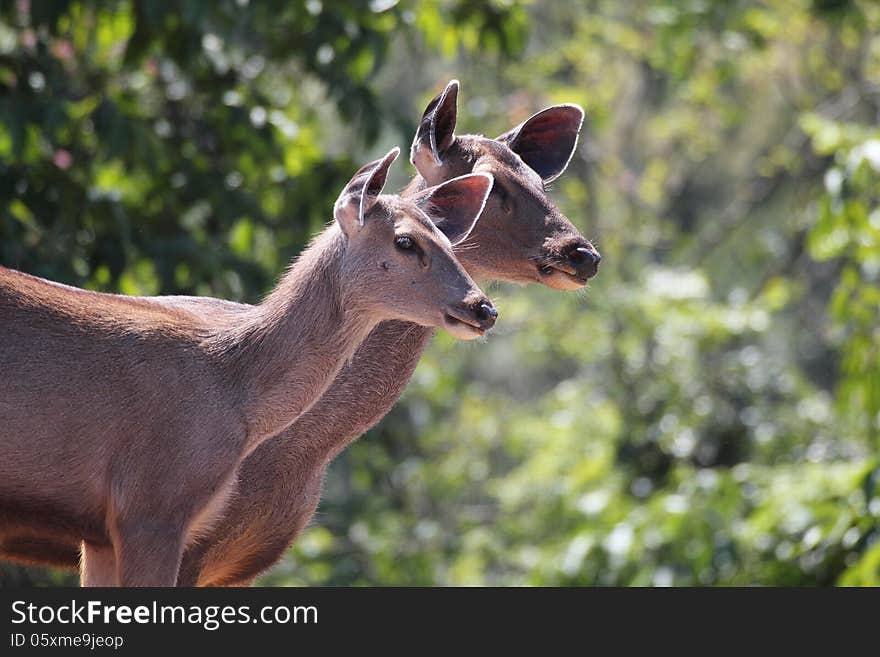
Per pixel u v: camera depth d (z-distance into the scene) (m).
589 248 8.14
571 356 24.28
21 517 7.09
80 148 12.96
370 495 20.08
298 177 13.95
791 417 21.16
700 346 21.97
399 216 7.07
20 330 6.96
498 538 21.81
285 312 7.16
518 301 24.38
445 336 18.50
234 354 7.14
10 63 12.47
